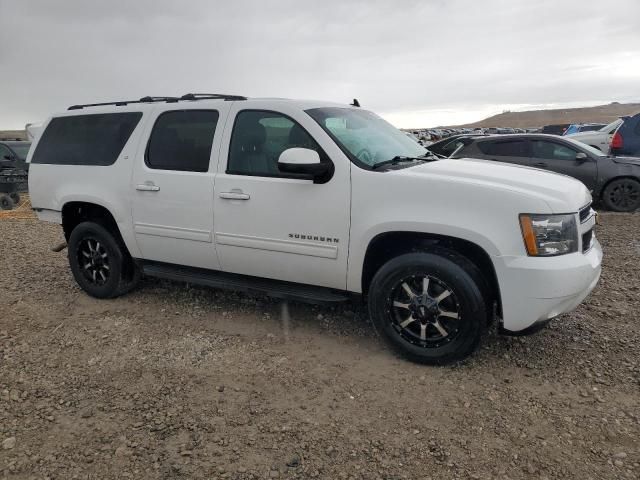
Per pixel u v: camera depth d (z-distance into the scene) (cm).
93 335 438
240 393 342
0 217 1140
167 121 468
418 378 357
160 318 473
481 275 352
